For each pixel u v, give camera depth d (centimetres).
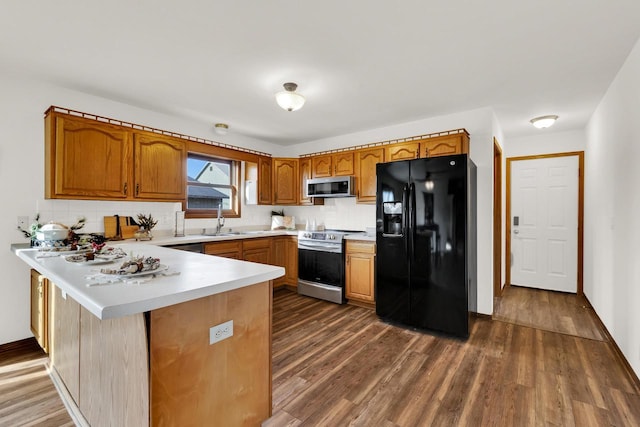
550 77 248
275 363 226
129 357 115
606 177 285
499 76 246
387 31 184
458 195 270
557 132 421
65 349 179
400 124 380
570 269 417
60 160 252
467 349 249
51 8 163
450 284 273
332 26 179
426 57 215
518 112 334
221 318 131
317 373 212
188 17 171
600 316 306
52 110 249
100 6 161
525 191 448
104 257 178
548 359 232
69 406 172
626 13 167
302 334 279
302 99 254
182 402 116
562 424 161
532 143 441
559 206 424
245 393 142
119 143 287
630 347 215
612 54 212
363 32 185
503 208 456
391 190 306
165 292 109
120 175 287
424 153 334
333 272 375
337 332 284
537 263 441
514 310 348
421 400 182
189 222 380
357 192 392
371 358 234
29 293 252
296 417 167
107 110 296
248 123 378
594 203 339
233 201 444
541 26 179
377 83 259
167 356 111
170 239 310
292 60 220
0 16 169
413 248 290
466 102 303
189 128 366
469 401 181
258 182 440
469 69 233
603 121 293
